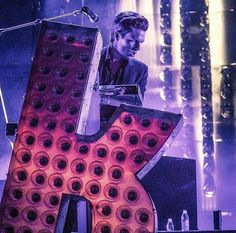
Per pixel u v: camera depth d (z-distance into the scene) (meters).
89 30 3.85
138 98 5.83
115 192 3.44
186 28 9.64
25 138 3.60
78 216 4.06
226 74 9.49
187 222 5.47
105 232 3.40
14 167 3.55
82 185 3.47
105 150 3.50
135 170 3.45
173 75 9.50
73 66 3.76
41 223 3.46
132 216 3.39
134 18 9.52
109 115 5.82
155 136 3.49
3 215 3.49
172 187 5.54
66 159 3.52
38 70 3.78
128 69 9.45
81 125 3.73
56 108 3.66
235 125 9.36
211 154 9.28
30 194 3.51
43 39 3.86
